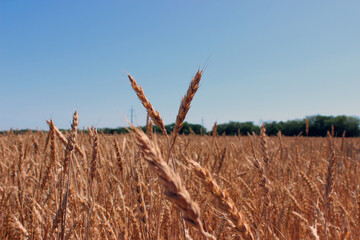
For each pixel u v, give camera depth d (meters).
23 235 3.06
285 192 4.52
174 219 3.55
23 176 4.04
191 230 3.75
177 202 1.15
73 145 2.91
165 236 3.85
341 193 5.75
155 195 3.80
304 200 4.84
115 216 2.98
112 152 5.12
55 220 2.86
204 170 1.54
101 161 4.59
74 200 3.25
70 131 2.92
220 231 2.84
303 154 8.37
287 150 6.84
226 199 1.53
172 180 1.13
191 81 2.20
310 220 4.83
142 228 2.63
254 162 2.62
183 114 2.22
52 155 3.42
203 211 3.62
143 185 3.61
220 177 4.52
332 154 2.81
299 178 5.42
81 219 3.26
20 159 4.01
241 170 6.24
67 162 3.04
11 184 4.76
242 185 5.27
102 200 3.98
